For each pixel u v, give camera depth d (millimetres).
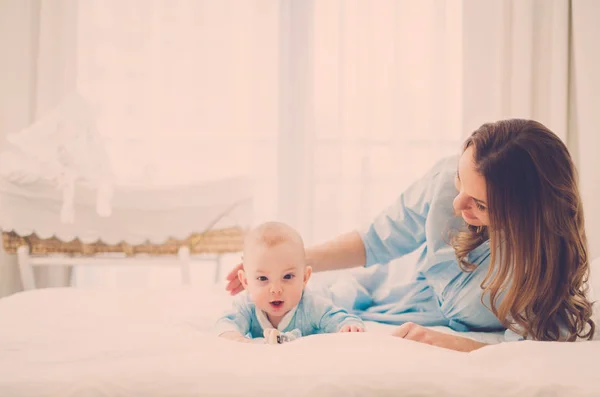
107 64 2883
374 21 2969
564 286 1059
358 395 639
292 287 1260
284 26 2982
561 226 1035
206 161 2922
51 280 2781
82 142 2312
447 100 2980
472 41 2914
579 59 2758
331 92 2973
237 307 1292
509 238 1055
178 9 2908
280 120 2982
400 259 1554
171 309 1351
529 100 2867
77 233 2295
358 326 1172
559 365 756
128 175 2840
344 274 1659
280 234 1280
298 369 710
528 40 2861
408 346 873
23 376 690
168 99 2908
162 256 2410
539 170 1021
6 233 2322
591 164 2713
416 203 1386
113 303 1360
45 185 2271
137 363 734
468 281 1277
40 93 2805
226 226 2387
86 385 637
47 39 2805
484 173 1037
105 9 2887
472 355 793
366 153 2945
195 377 669
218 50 2926
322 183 2959
